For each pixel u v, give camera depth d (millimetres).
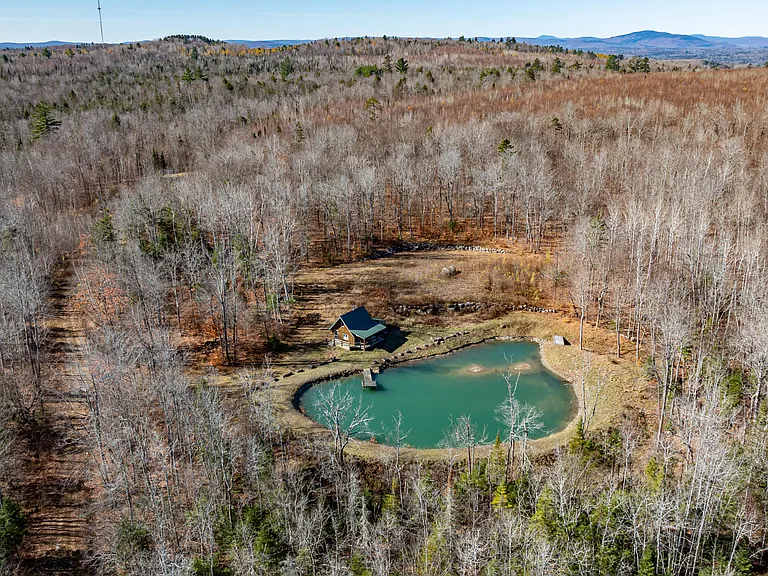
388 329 75312
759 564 37000
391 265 91500
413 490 45375
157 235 81938
